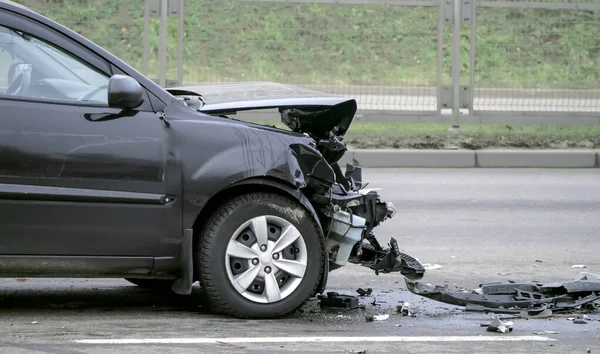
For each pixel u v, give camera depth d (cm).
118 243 1062
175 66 2642
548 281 1400
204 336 1012
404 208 1994
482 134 2748
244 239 1098
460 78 2728
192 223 1078
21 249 1038
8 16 1060
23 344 961
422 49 2702
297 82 2670
